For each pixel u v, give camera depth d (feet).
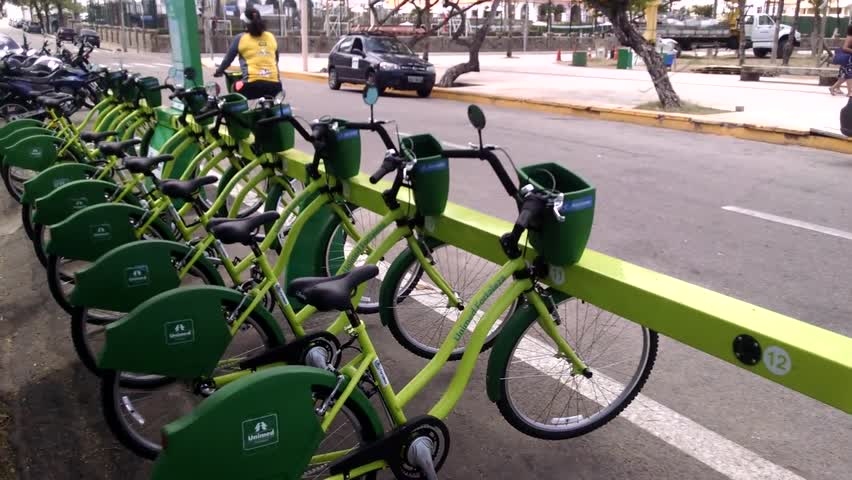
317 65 87.20
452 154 10.28
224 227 10.02
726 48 109.09
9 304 15.31
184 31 24.90
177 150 18.35
